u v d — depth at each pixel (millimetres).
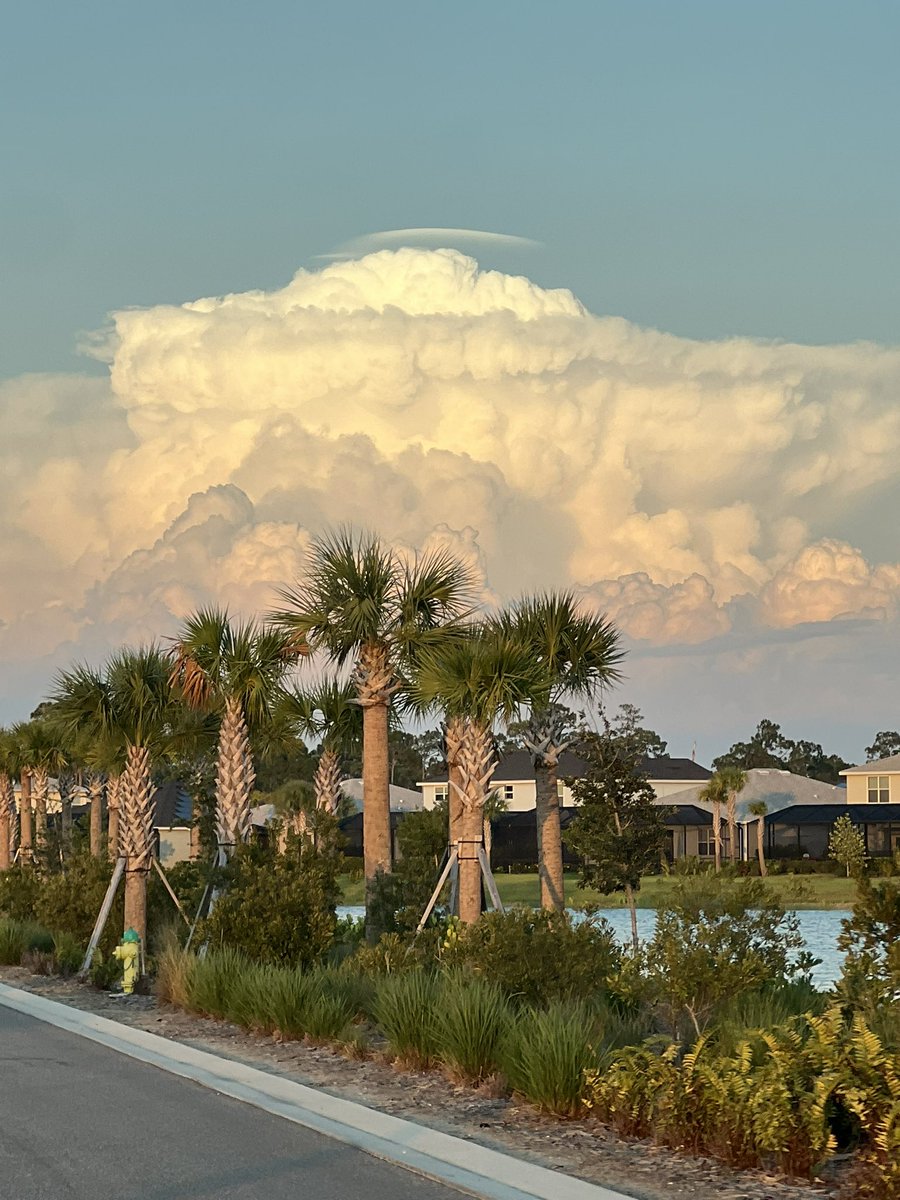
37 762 75188
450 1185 14172
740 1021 20109
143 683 41125
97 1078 20750
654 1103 16953
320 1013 25000
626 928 61406
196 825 71938
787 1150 15039
